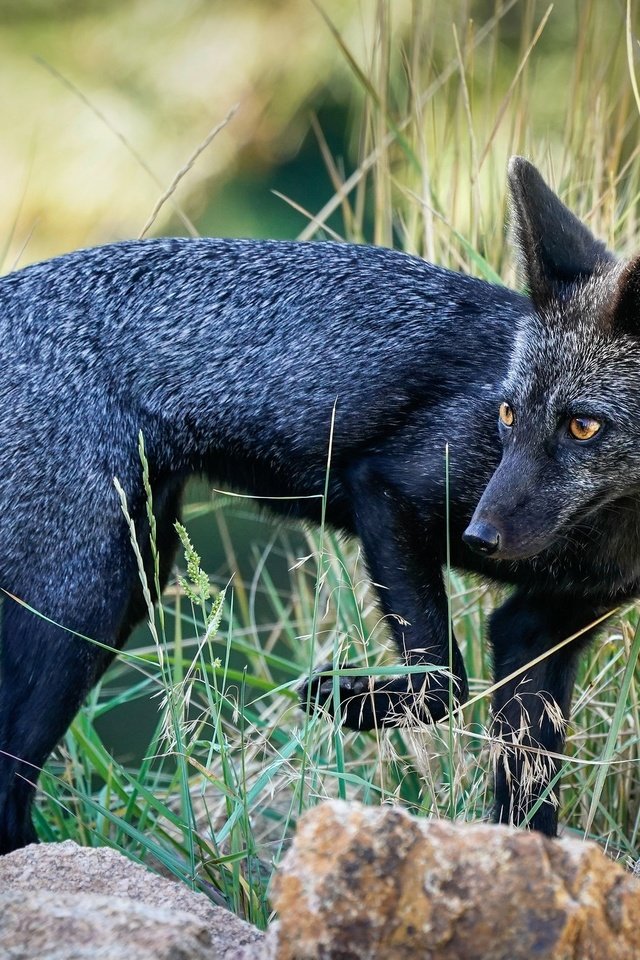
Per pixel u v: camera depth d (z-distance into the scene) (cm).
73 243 1603
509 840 416
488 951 405
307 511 779
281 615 945
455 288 755
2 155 1598
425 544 732
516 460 658
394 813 422
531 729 734
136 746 1422
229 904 656
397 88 1155
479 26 1355
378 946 409
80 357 738
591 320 660
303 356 745
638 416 650
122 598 731
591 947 409
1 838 689
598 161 917
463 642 895
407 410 736
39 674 712
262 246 774
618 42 962
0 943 436
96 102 1620
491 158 960
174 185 845
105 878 530
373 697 674
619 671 828
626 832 797
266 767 719
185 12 1642
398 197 1079
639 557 712
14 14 1644
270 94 1631
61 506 720
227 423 752
